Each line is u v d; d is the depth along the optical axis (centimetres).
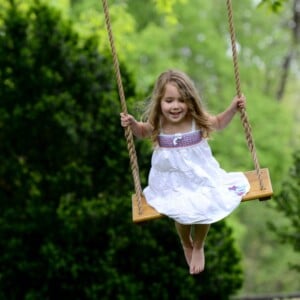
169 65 3556
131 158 1024
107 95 1778
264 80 4547
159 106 1003
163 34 3547
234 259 1798
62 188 1745
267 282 4416
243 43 4200
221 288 1752
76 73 1797
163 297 1705
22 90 1780
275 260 4309
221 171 1016
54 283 1720
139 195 1009
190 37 3881
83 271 1703
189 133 1002
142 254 1709
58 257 1681
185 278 1712
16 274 1738
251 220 4191
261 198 976
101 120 1767
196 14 3828
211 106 3891
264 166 3641
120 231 1703
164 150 1005
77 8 3400
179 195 987
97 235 1728
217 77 4025
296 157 1911
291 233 1895
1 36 1800
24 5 2188
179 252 1744
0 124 1777
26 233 1738
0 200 1791
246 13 4203
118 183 1761
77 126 1758
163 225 1722
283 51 4278
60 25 1833
